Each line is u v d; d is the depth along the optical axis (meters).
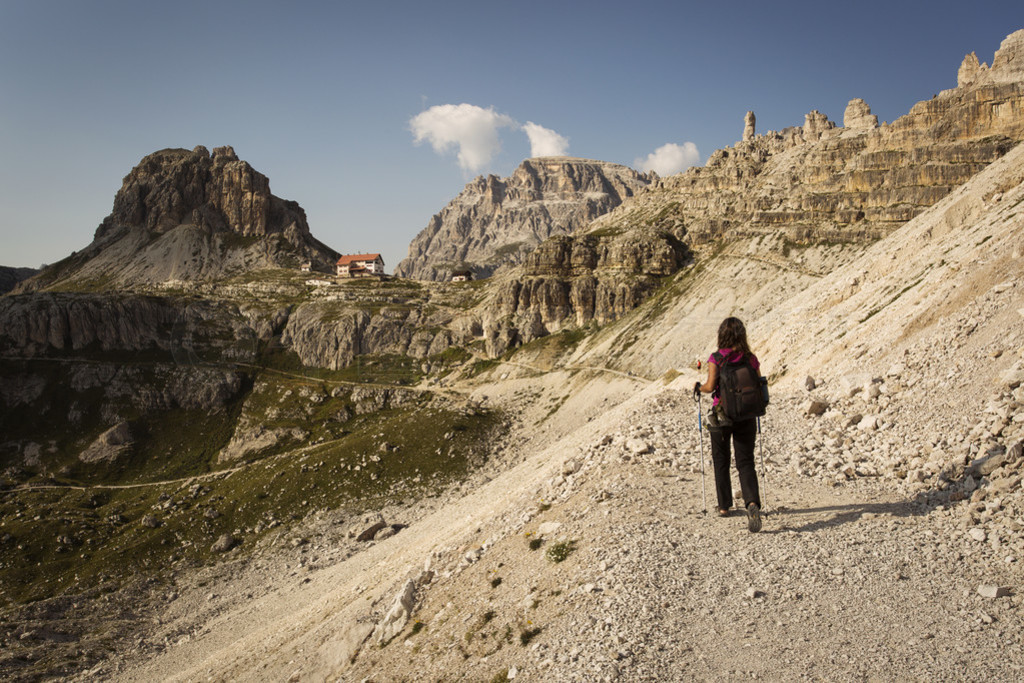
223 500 142.75
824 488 19.36
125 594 110.50
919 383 24.64
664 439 25.62
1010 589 13.16
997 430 18.56
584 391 186.62
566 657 13.40
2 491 169.25
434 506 129.88
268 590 103.69
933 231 51.97
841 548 15.26
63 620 100.81
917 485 18.23
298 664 28.84
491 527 25.42
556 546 18.73
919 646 11.88
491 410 186.38
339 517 130.25
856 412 25.38
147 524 132.50
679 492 19.88
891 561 14.62
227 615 92.94
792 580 14.26
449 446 160.12
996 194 49.28
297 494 141.50
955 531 15.50
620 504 19.58
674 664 12.11
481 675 15.23
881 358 29.53
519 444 162.88
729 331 15.73
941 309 29.36
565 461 29.39
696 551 15.87
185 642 83.44
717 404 16.16
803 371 40.28
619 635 13.34
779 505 18.12
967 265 33.19
